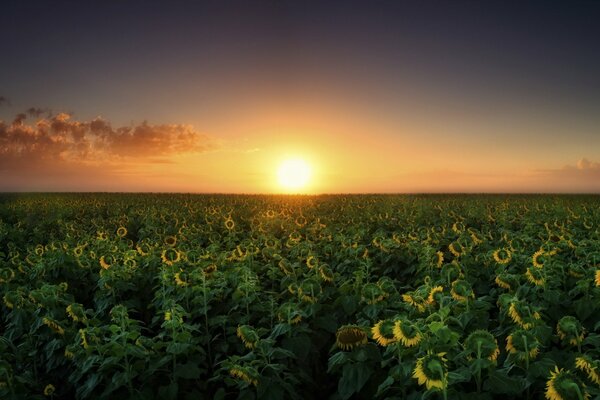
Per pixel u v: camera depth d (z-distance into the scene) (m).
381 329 6.14
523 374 5.85
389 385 5.99
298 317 7.88
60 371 8.34
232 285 10.04
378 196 58.34
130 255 12.67
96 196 65.75
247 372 6.35
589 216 24.61
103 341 7.31
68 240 17.86
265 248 13.27
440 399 5.41
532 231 17.50
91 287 11.83
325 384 8.59
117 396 6.71
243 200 50.09
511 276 8.95
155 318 8.99
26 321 9.02
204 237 18.47
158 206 42.06
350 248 13.30
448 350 5.73
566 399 4.71
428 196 59.31
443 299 7.25
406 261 12.86
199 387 7.23
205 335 8.35
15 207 41.00
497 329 7.74
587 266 10.48
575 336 6.28
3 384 6.40
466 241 12.53
